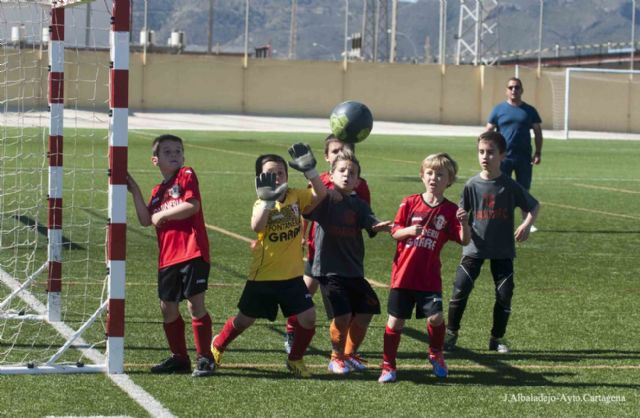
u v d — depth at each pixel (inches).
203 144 2413.9
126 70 459.2
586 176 1812.3
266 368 489.4
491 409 428.5
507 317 539.8
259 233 467.5
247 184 1469.0
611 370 502.9
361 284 488.7
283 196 470.6
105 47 695.7
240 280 733.9
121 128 459.8
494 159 543.8
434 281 477.4
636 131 4185.5
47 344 528.1
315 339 558.6
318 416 409.4
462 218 475.2
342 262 485.7
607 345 559.2
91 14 762.8
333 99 4028.1
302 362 478.3
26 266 729.0
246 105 3961.6
